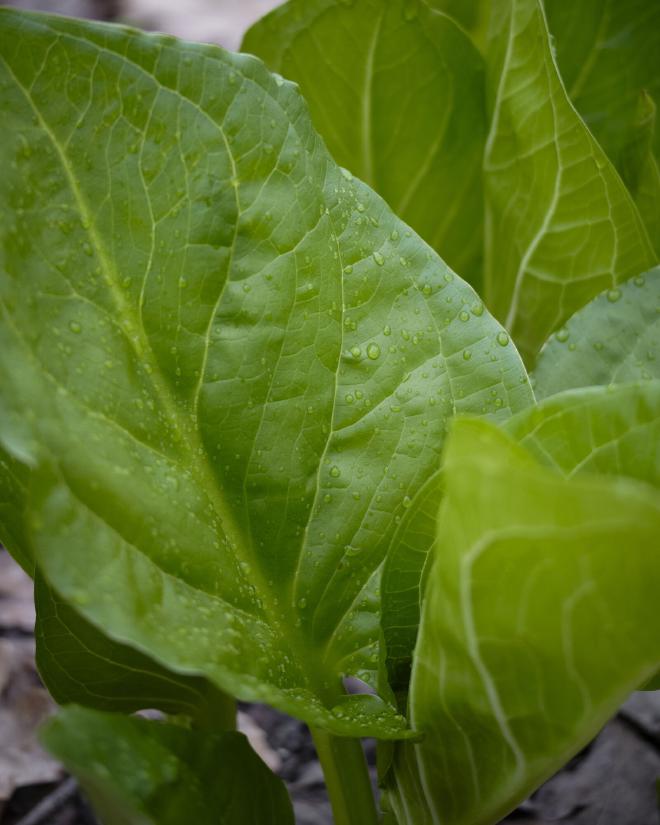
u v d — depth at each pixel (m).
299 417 0.53
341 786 0.56
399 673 0.54
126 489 0.46
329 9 0.67
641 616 0.41
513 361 0.55
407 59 0.68
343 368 0.54
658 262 0.64
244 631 0.49
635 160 0.69
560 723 0.45
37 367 0.45
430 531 0.51
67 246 0.49
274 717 0.80
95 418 0.47
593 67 0.72
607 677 0.43
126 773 0.44
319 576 0.53
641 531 0.39
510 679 0.45
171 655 0.44
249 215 0.53
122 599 0.44
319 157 0.55
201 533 0.49
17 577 0.88
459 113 0.70
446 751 0.49
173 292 0.51
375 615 0.54
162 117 0.51
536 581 0.42
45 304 0.47
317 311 0.54
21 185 0.48
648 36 0.71
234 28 1.63
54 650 0.53
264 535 0.52
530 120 0.64
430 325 0.55
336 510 0.54
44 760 0.73
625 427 0.45
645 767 0.72
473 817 0.50
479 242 0.72
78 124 0.49
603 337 0.58
